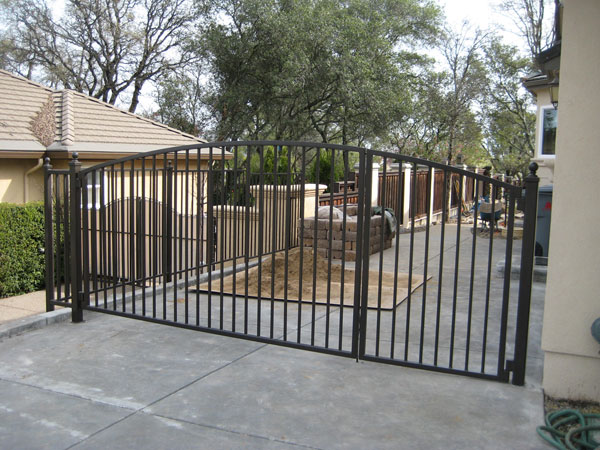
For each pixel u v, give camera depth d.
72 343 4.95
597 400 3.73
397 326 5.54
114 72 27.19
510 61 27.59
